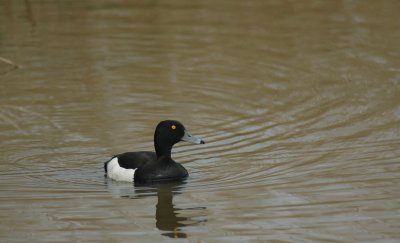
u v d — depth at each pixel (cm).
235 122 1719
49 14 2603
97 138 1631
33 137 1634
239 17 2548
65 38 2383
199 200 1284
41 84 2009
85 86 1995
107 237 1139
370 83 1947
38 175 1419
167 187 1355
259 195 1295
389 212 1205
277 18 2523
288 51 2227
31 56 2233
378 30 2364
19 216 1220
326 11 2578
